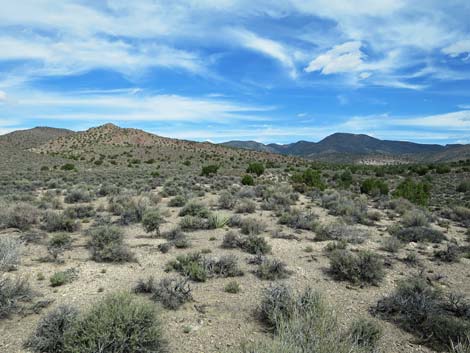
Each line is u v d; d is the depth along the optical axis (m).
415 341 5.79
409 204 23.16
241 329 5.97
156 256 10.48
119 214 18.23
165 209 19.59
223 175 53.66
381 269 8.78
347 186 37.00
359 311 6.91
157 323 5.19
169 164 94.19
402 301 6.80
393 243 11.98
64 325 5.21
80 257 10.20
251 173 58.22
